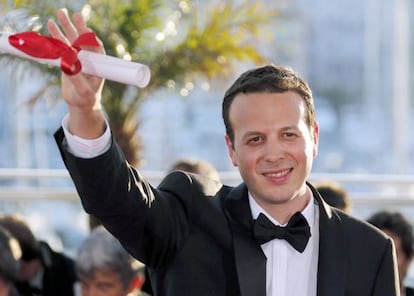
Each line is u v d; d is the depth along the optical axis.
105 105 11.71
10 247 6.73
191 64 12.03
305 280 4.43
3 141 24.06
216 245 4.43
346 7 38.12
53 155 22.50
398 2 34.81
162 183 4.59
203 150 32.44
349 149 38.84
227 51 12.13
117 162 4.09
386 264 4.50
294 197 4.42
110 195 4.09
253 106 4.29
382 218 7.65
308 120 4.37
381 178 10.49
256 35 12.40
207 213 4.46
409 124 36.97
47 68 11.01
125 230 4.24
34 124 22.09
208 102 32.47
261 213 4.42
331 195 7.70
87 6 10.88
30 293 8.33
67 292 8.52
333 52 38.44
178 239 4.39
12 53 3.95
